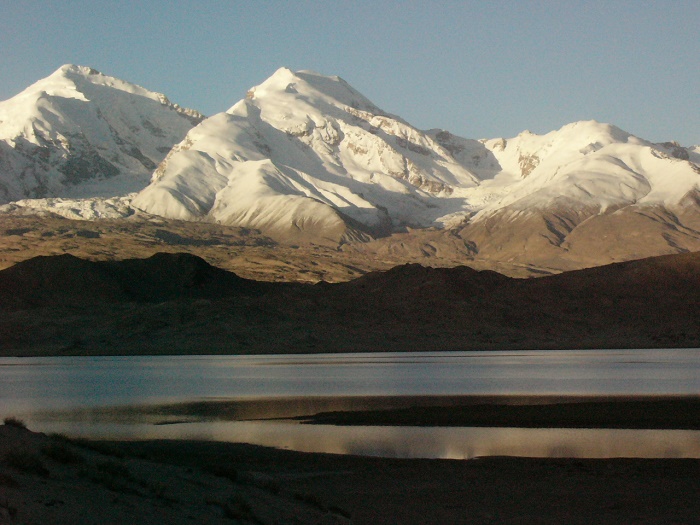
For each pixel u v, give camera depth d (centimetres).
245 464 4712
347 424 6550
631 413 6844
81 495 2794
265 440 5694
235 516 3019
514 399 8062
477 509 3634
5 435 3447
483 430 6119
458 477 4319
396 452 5166
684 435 5744
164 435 5956
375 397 8538
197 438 5791
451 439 5684
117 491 2978
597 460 4738
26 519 2420
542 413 6962
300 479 4297
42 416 7175
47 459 3159
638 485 4069
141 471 3475
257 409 7650
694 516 3456
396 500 3812
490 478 4284
